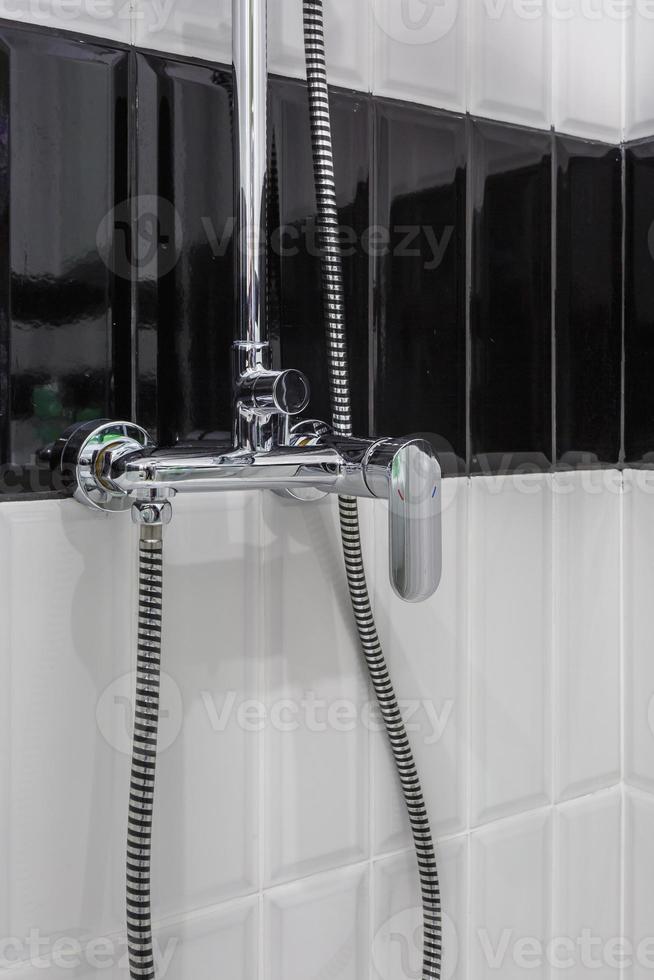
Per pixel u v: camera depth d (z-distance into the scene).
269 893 0.74
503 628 0.87
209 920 0.71
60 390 0.63
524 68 0.86
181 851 0.70
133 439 0.64
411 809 0.77
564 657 0.92
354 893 0.78
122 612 0.66
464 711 0.85
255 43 0.62
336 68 0.75
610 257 0.94
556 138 0.89
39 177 0.62
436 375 0.81
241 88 0.62
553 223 0.89
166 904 0.69
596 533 0.94
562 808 0.92
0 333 0.61
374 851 0.79
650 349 0.92
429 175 0.80
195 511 0.69
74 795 0.65
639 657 0.95
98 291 0.64
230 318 0.70
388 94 0.78
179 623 0.69
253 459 0.61
